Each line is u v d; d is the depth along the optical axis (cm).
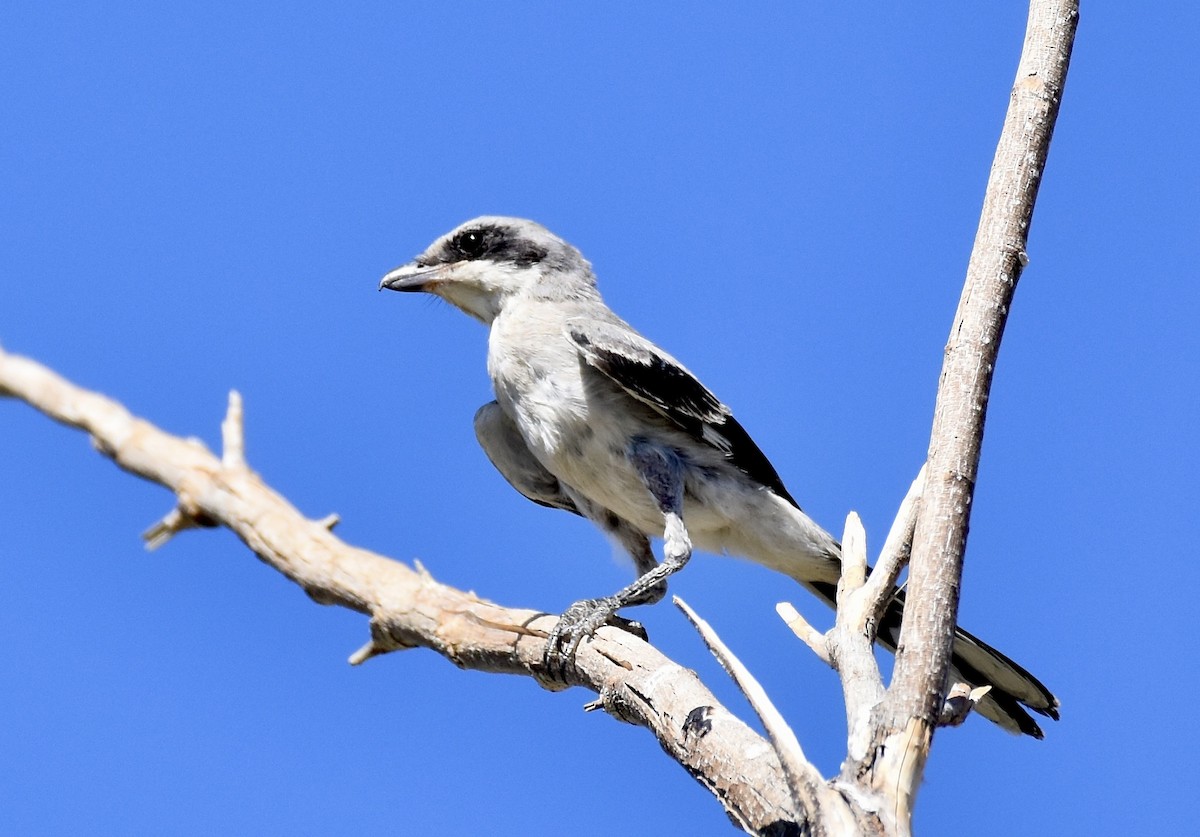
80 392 879
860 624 782
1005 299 769
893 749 654
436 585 887
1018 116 809
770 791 704
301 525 867
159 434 882
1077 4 835
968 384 746
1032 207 792
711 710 767
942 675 676
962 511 717
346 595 871
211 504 863
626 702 831
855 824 625
